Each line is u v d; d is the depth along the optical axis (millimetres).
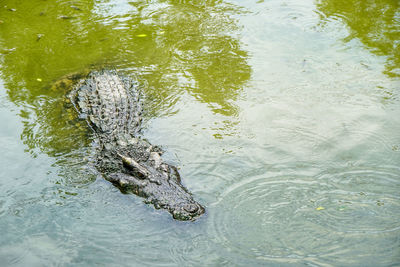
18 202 5426
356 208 5059
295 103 7441
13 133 6906
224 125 6969
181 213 5051
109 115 7246
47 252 4660
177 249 4633
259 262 4375
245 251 4535
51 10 11539
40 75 8727
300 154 6168
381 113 6988
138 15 11172
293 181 5598
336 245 4539
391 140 6344
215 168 5957
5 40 10039
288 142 6465
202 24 10523
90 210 5316
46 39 10109
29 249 4707
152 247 4684
